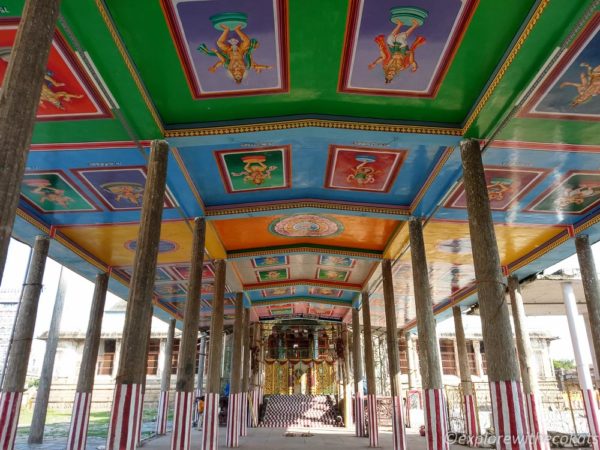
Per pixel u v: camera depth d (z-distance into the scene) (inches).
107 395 1288.1
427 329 435.2
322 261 680.4
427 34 255.9
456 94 307.7
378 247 619.8
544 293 745.6
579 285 673.6
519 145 356.2
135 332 284.5
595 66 268.7
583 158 375.9
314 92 308.8
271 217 518.3
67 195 435.5
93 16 227.6
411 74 289.1
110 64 261.3
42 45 169.3
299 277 784.9
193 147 369.1
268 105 321.7
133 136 329.1
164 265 657.6
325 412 1067.3
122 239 544.7
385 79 294.2
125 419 272.5
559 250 543.5
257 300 902.4
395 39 259.9
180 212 457.7
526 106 305.6
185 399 413.4
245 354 833.5
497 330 286.0
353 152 382.9
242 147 372.5
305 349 1236.5
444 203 457.4
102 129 327.9
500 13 240.2
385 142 350.9
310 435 788.0
